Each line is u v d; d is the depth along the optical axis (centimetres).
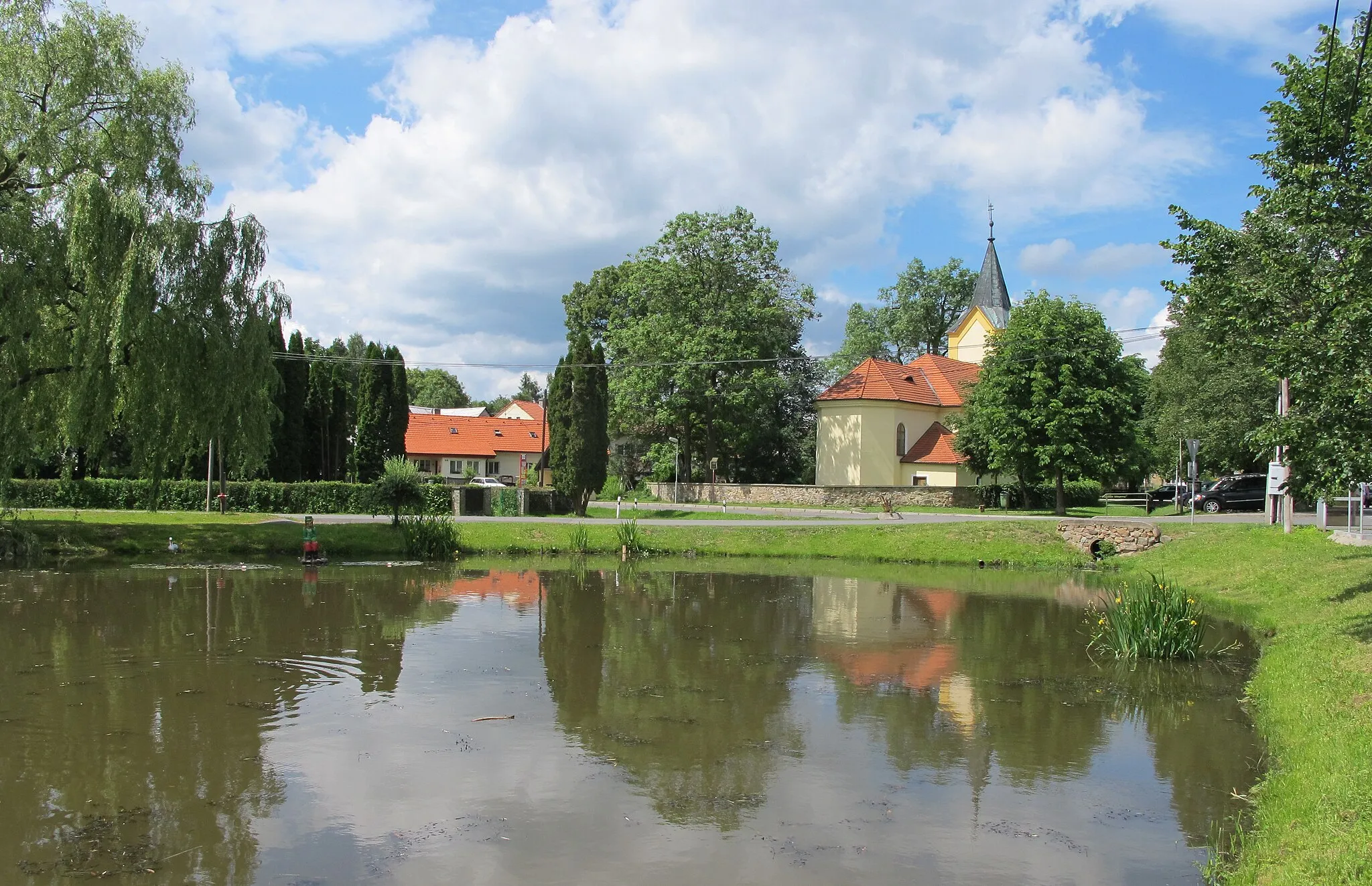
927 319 7850
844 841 775
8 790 875
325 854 738
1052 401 4162
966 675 1407
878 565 2986
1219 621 1856
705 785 905
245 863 721
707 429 5556
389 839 768
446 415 9594
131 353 2492
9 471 2506
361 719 1122
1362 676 1108
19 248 2373
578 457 4331
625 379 5516
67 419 2509
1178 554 2731
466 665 1434
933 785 917
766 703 1222
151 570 2597
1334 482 1188
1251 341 1295
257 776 919
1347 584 1747
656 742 1041
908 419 5494
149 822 802
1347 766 816
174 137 2677
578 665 1442
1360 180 1256
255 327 2664
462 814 823
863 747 1035
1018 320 4378
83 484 3884
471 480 6619
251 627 1742
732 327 5362
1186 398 4775
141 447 2602
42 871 705
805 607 2092
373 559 2941
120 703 1186
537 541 3256
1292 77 1453
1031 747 1048
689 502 5497
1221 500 4341
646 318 5647
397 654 1509
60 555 2712
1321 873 638
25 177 2558
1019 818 834
